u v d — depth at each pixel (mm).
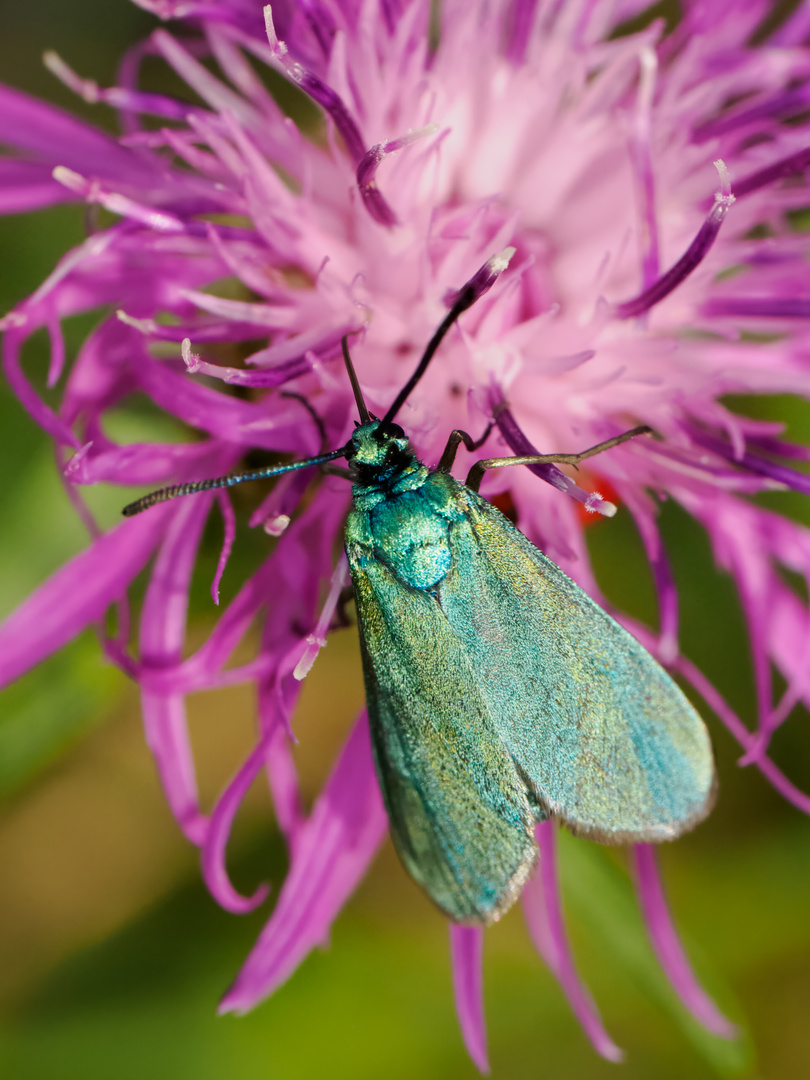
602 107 80
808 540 82
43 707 84
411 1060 95
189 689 74
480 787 69
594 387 76
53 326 74
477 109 81
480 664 69
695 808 68
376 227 76
